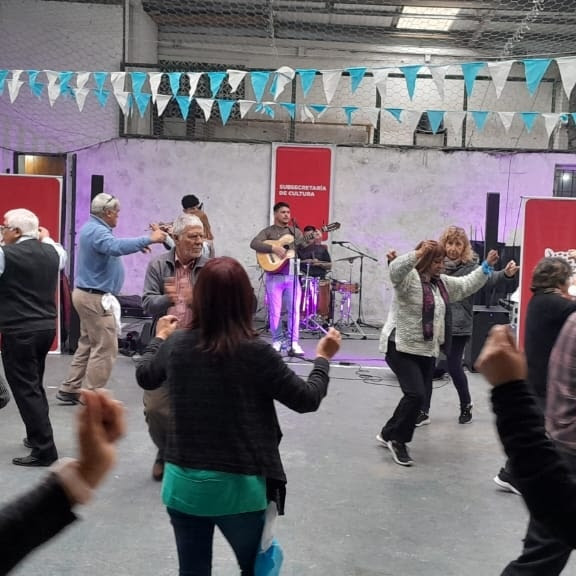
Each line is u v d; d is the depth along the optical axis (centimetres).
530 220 711
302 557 318
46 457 423
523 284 714
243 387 215
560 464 117
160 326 265
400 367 448
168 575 298
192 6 1180
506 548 333
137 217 1096
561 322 314
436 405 617
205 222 753
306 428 528
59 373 688
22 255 409
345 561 315
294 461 452
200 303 219
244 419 213
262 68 1317
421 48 1347
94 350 536
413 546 333
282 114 1256
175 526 222
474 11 1162
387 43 1348
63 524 99
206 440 212
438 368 721
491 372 120
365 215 1097
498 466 454
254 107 1256
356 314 1112
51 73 662
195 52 1330
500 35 1266
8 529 94
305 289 965
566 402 241
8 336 411
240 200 1095
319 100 1257
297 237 980
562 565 244
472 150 1080
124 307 974
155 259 382
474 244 875
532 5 1088
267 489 219
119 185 1093
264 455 215
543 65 483
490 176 1085
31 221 425
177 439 216
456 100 1216
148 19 1238
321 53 1352
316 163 1085
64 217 796
